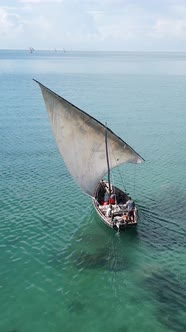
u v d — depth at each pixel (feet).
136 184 150.61
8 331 77.10
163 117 288.92
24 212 126.11
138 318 81.15
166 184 150.71
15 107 325.62
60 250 105.60
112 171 165.07
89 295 88.38
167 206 131.23
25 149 197.88
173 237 112.27
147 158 184.34
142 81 588.50
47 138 221.46
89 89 468.34
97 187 131.64
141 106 340.59
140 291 89.61
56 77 642.63
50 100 116.88
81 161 123.65
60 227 117.50
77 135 119.85
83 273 96.17
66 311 82.99
